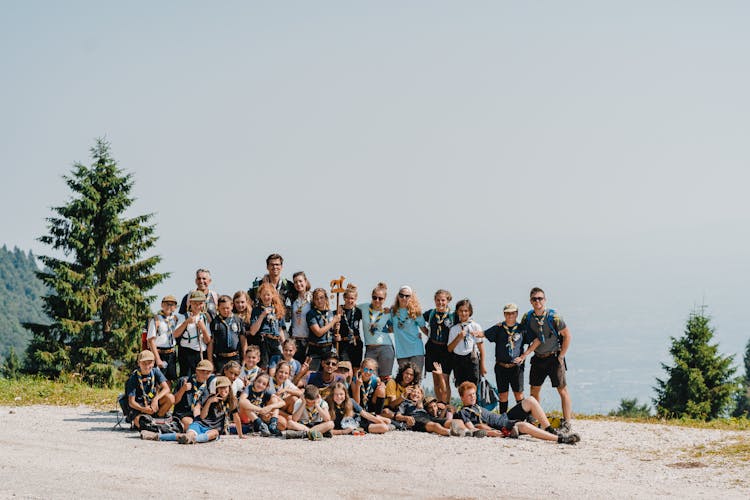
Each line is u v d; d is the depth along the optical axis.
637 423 16.59
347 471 11.42
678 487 10.66
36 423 14.76
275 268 15.56
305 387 14.78
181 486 10.20
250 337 15.19
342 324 15.82
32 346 40.22
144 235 43.47
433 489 10.43
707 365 53.47
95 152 43.38
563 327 14.91
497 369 15.38
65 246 42.66
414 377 15.05
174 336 14.71
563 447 13.46
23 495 9.49
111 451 12.28
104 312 41.72
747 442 13.66
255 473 11.15
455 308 15.80
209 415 13.64
